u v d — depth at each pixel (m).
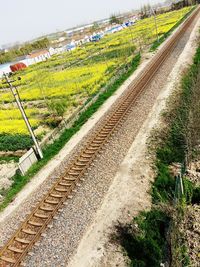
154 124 26.50
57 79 62.22
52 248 15.31
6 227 17.78
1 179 25.08
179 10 157.75
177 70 40.22
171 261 13.32
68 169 21.75
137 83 38.16
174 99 30.89
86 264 14.22
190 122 22.20
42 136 31.98
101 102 35.34
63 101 39.75
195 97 26.25
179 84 34.88
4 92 68.94
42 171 23.41
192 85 30.73
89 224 16.45
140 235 15.30
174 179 19.20
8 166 27.73
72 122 31.55
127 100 33.00
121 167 21.11
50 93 51.69
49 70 82.00
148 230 15.58
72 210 17.66
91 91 45.09
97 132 26.53
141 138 24.56
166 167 20.66
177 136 23.70
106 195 18.48
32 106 47.72
